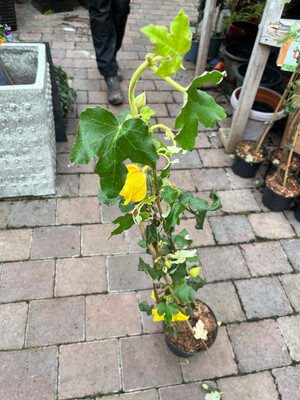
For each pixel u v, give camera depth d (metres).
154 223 1.07
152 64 0.56
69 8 4.73
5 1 3.87
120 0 2.80
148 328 1.74
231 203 2.40
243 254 2.11
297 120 2.14
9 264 1.94
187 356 1.62
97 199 2.32
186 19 0.44
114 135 0.59
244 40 3.74
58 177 2.44
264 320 1.83
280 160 2.30
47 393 1.52
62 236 2.09
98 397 1.53
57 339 1.68
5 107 1.81
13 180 2.18
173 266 1.12
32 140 1.99
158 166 2.61
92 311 1.79
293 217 2.35
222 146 2.85
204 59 3.39
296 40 1.94
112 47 3.00
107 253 2.04
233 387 1.59
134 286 1.90
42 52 2.08
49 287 1.86
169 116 3.11
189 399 1.54
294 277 2.02
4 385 1.53
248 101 2.44
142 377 1.59
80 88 3.29
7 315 1.74
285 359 1.70
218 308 1.85
